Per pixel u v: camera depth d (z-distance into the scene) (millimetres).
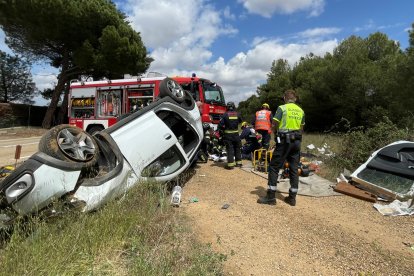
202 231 4230
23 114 27578
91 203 4004
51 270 2887
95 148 4289
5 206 3455
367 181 6195
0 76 37531
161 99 5840
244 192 6094
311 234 4281
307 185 6500
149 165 5270
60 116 27141
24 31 24359
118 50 22969
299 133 5355
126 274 3066
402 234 4363
